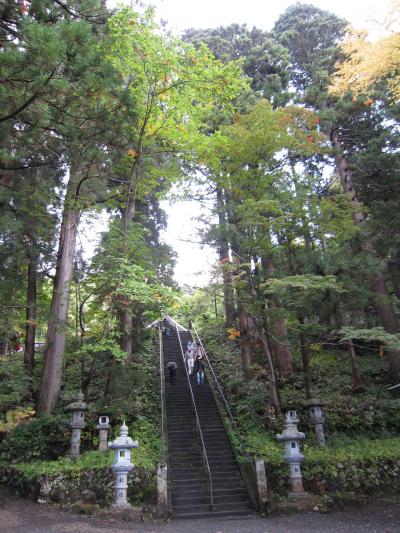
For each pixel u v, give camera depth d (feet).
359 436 36.76
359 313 52.19
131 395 41.78
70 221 44.78
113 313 41.14
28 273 50.52
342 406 39.96
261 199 36.06
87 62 20.88
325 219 37.29
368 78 40.91
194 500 29.53
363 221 43.39
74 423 33.01
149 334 61.57
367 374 48.44
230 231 37.78
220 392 44.42
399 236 39.01
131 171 42.06
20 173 38.70
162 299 35.96
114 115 25.25
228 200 42.83
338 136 54.70
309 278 32.63
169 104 39.09
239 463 33.19
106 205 46.80
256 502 28.60
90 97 23.17
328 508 26.89
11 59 19.27
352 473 29.48
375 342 54.49
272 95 56.70
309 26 74.84
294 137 40.86
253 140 38.63
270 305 39.09
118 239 39.37
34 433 36.55
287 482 29.68
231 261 41.45
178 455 35.22
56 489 28.71
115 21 32.81
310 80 75.15
